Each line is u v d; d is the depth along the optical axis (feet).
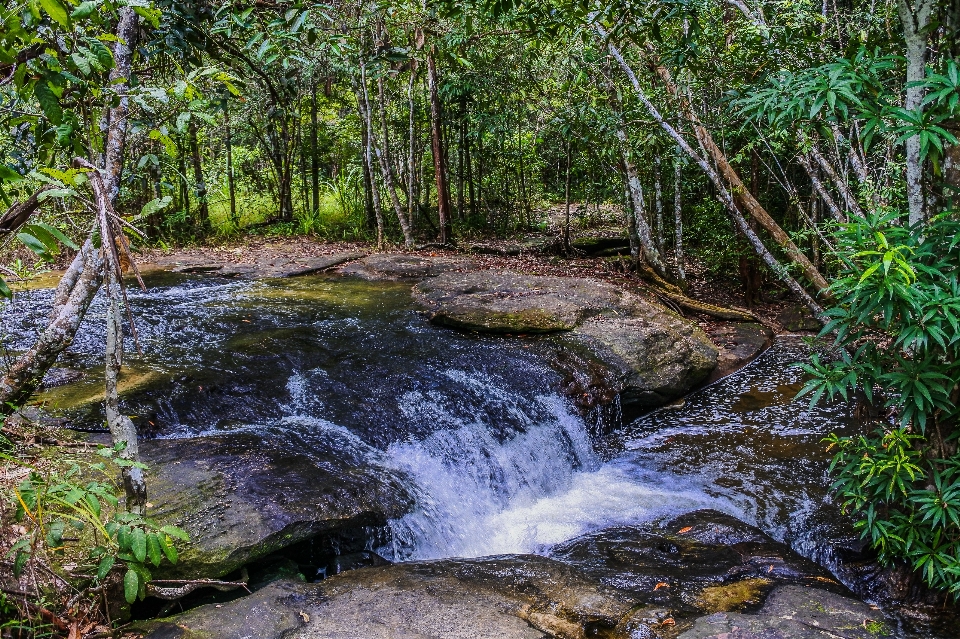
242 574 12.73
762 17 22.59
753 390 26.32
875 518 14.19
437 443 18.90
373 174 43.39
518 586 13.19
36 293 26.63
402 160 52.75
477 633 10.97
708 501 18.97
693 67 18.85
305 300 28.89
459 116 51.55
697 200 44.70
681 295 35.45
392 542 15.37
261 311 26.71
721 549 16.31
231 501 13.71
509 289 29.86
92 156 10.48
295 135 53.83
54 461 11.57
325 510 14.15
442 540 16.66
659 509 18.74
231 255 38.86
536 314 26.45
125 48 10.81
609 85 27.63
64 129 9.16
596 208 63.31
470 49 39.75
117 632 10.43
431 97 44.65
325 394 19.79
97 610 10.57
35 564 9.61
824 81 11.42
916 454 12.78
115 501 9.26
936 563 12.88
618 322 26.73
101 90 9.30
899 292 10.71
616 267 40.29
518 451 20.26
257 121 52.19
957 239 10.91
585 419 22.84
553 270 38.81
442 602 11.86
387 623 11.14
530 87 44.73
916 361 12.48
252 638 10.62
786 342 31.65
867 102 11.62
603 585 13.42
